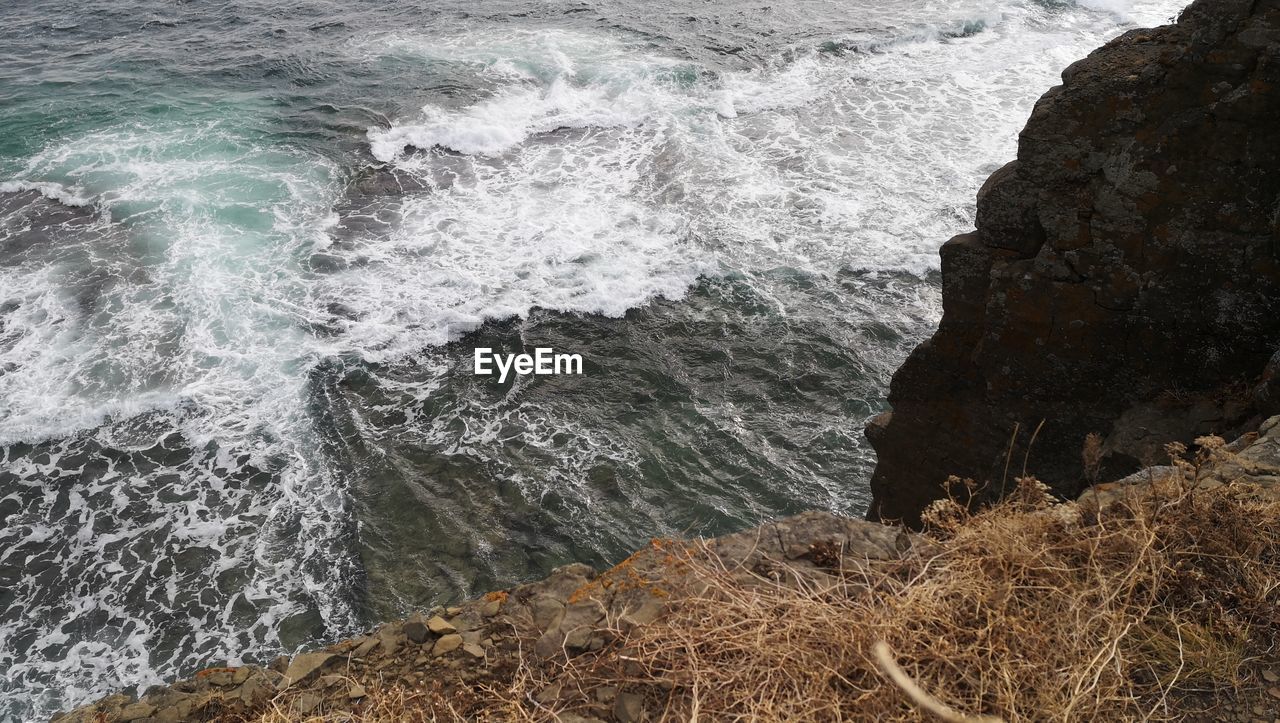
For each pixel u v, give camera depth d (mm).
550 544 12102
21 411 13703
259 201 18594
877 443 9125
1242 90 5750
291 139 20812
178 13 28031
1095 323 6852
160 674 10484
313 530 12188
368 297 16078
